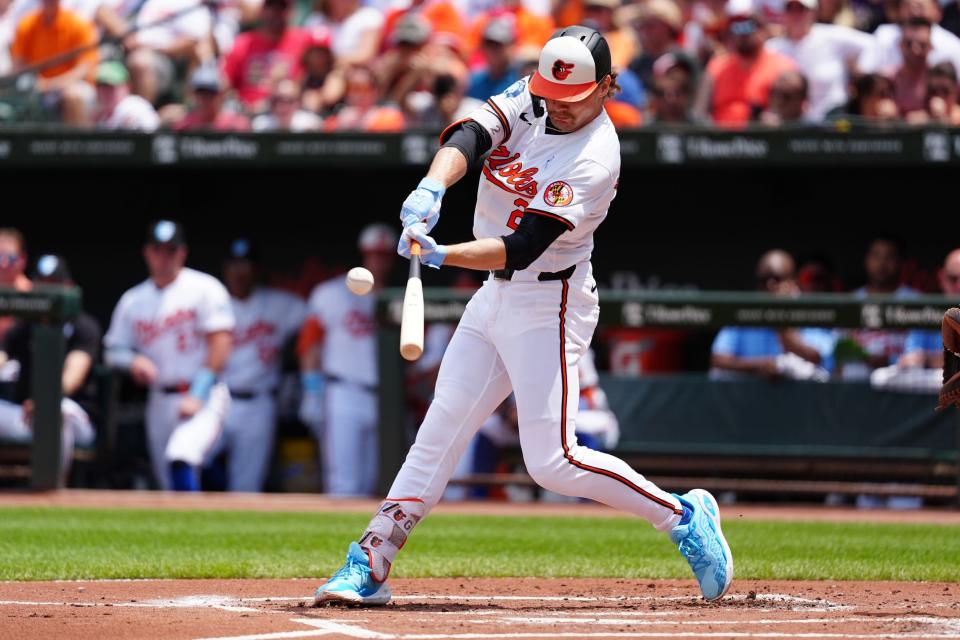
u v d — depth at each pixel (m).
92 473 42.56
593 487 16.80
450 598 18.44
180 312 42.03
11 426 40.19
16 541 26.75
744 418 39.09
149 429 42.59
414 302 15.02
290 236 49.97
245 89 48.06
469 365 16.86
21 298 38.94
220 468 44.78
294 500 40.03
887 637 13.80
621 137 42.50
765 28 46.56
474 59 49.22
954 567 22.75
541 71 15.74
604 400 39.41
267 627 14.47
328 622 14.93
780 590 19.64
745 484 39.12
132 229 50.03
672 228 48.72
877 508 38.41
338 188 49.69
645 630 14.35
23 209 50.19
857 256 47.66
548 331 16.39
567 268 16.39
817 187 47.50
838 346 38.97
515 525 32.56
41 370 39.28
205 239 50.22
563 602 17.95
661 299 38.81
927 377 38.25
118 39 45.56
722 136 42.25
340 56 48.84
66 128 44.31
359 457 43.56
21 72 45.03
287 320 45.81
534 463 16.69
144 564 22.41
